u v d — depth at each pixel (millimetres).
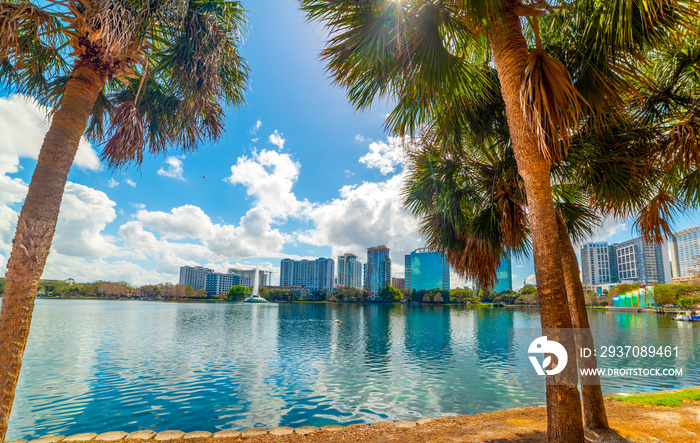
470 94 3699
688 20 2695
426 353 16484
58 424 6789
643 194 4363
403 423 5320
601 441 3877
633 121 4121
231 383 10141
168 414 7371
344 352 16641
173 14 3330
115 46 2934
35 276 2795
